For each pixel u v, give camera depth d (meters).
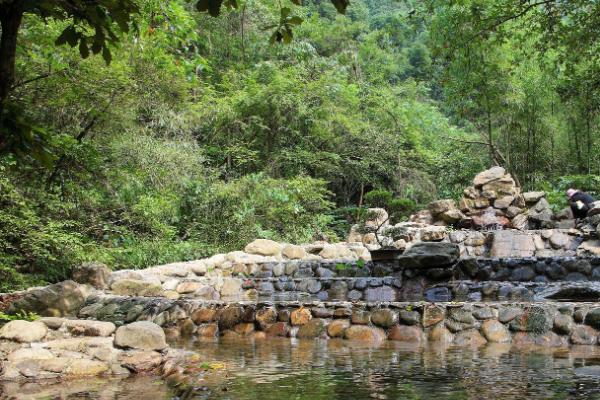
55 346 3.89
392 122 18.64
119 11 1.75
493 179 11.34
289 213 12.83
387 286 6.94
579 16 8.73
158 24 7.56
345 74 18.39
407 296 6.71
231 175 13.73
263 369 3.54
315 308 5.30
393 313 4.99
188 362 3.78
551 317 4.52
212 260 8.73
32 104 7.89
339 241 13.52
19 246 7.30
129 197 9.52
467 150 18.33
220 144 14.62
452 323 4.77
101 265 7.28
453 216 11.27
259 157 15.08
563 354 3.91
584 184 14.23
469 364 3.58
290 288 7.88
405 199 15.19
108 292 7.10
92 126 9.15
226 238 11.52
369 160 16.75
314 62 17.16
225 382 3.13
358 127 16.61
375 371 3.40
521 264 7.06
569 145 16.94
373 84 20.70
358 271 7.88
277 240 12.25
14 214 7.30
